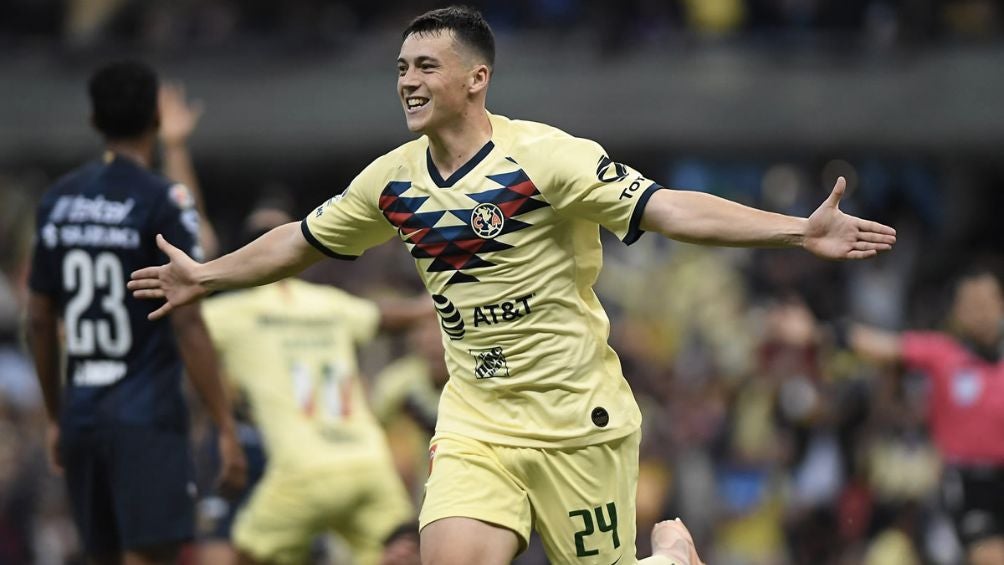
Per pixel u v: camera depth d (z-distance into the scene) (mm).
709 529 45000
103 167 24203
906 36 58500
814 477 45375
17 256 62688
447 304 19312
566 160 18547
